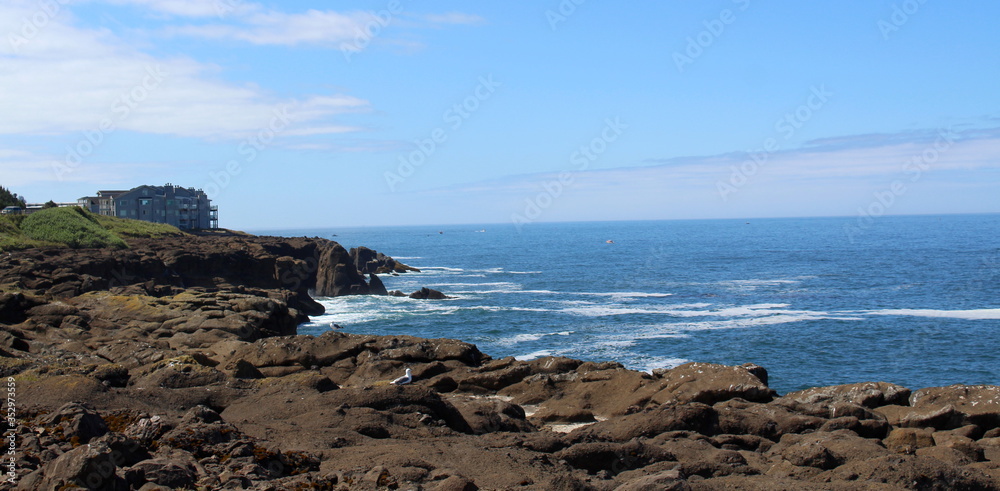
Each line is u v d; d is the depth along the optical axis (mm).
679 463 13312
